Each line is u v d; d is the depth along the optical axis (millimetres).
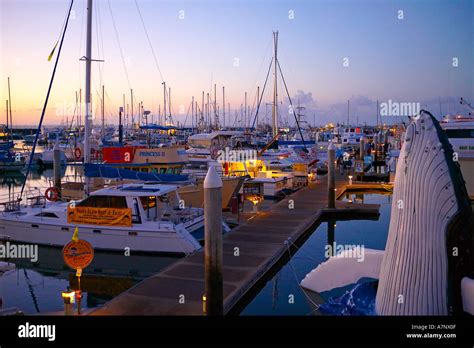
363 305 7324
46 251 15562
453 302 6086
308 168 32125
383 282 6859
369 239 17203
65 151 50500
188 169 28500
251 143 44750
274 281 12227
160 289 10023
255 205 21359
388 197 27922
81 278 13250
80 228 15258
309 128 78875
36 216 16016
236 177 21688
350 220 20672
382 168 42688
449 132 21344
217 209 7980
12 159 46719
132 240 14812
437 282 6148
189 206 18875
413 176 6371
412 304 6316
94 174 18984
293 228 16641
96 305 11156
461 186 6203
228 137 39594
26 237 16000
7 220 16156
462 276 6137
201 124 66250
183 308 8891
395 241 6609
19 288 12422
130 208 14969
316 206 21766
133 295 9648
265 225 17219
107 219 15000
